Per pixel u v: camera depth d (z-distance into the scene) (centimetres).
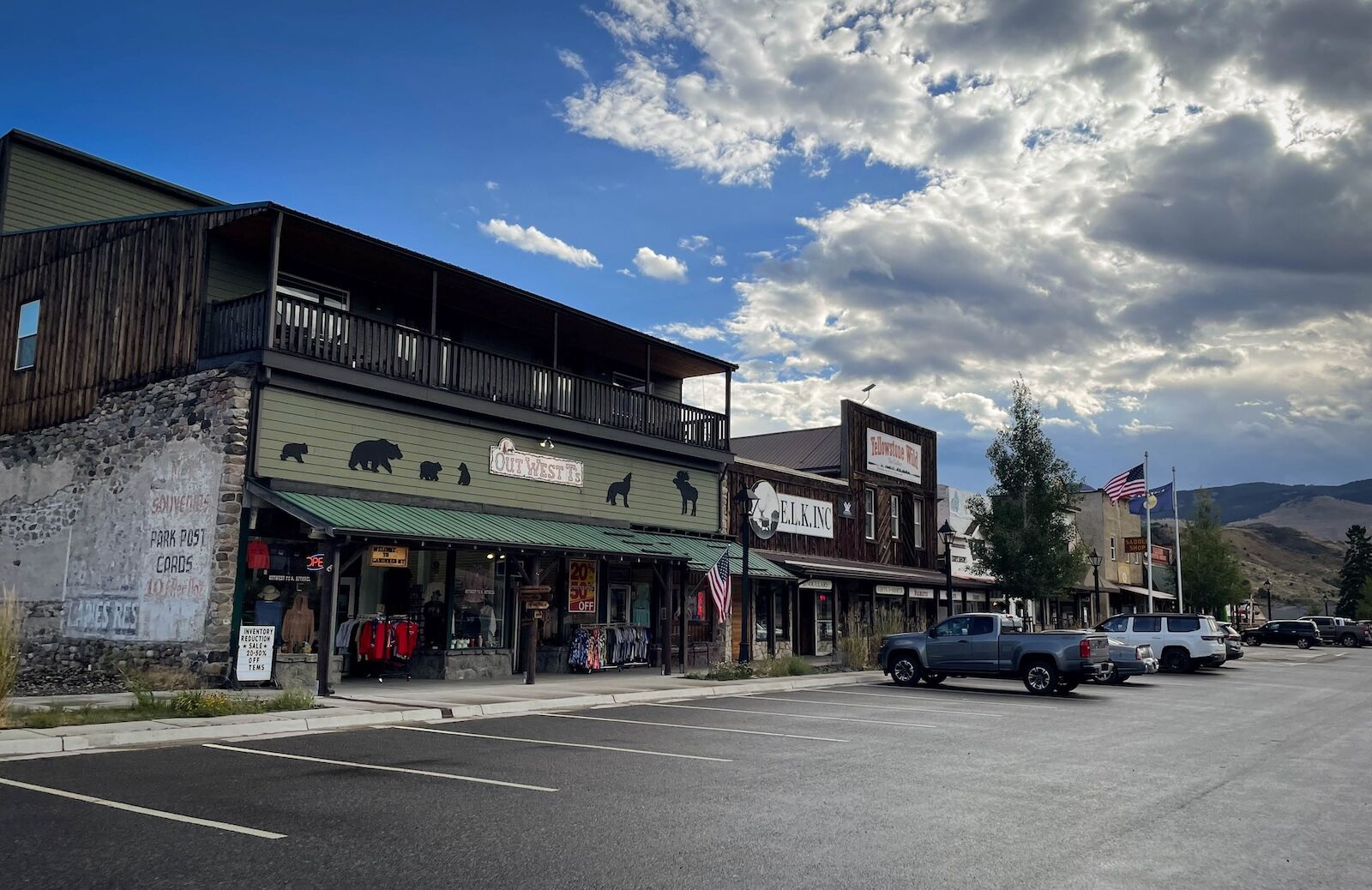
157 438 1839
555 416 2322
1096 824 811
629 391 2595
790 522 3250
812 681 2267
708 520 2845
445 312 2361
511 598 2248
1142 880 651
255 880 601
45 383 2120
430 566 2072
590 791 903
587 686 1925
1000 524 3659
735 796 898
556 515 2323
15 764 978
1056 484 3650
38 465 2083
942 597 4125
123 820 744
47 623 1970
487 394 2191
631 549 2252
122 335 1977
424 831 735
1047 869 669
